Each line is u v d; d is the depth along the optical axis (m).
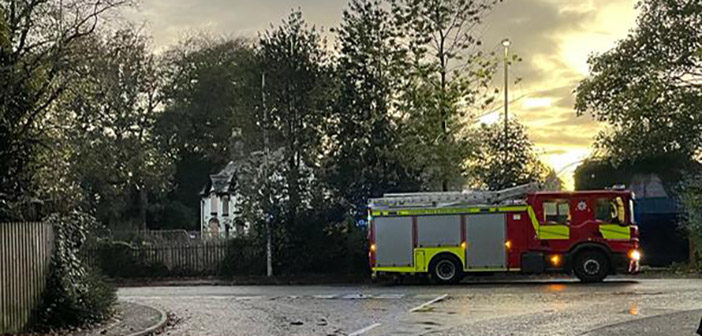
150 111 58.34
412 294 23.33
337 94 32.56
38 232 16.36
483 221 27.02
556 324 15.42
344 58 32.47
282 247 33.81
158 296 25.33
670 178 35.78
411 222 27.70
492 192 27.27
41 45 18.11
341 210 33.38
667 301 19.16
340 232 33.53
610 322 15.46
